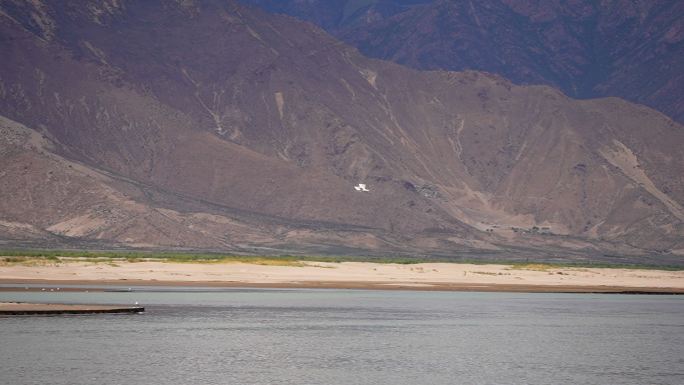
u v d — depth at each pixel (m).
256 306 194.25
